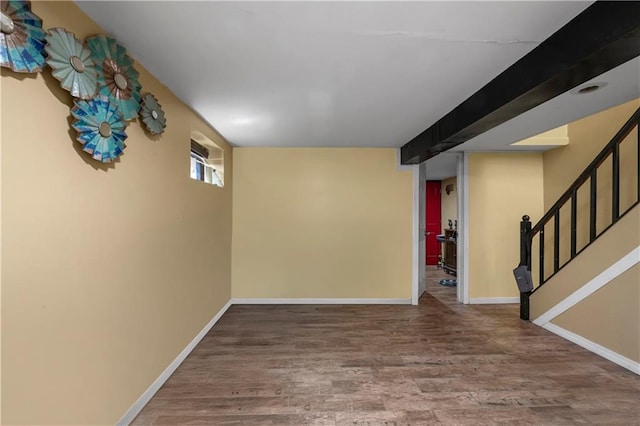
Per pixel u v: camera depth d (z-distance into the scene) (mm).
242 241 4121
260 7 1317
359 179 4164
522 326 3312
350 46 1641
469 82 2084
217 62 1814
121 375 1669
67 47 1225
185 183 2510
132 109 1668
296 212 4145
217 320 3441
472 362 2486
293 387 2123
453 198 6879
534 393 2053
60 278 1262
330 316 3631
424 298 4480
